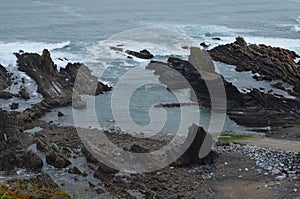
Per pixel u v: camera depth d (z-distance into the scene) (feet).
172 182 101.45
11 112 148.56
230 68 198.08
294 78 181.57
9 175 106.63
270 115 148.56
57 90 171.63
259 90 167.84
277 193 95.35
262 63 196.75
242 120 144.97
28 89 174.09
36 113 149.59
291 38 276.21
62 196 90.74
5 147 121.39
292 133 135.13
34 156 112.57
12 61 204.64
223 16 390.63
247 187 98.68
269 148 119.34
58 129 137.59
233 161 111.24
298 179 100.78
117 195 96.37
